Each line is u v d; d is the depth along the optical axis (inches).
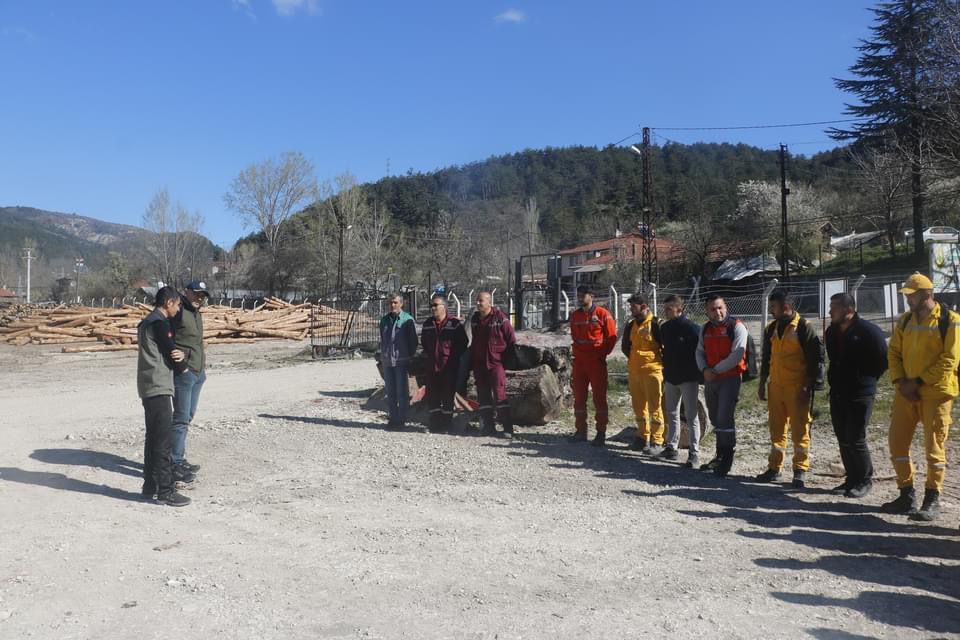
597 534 217.2
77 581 173.3
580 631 148.7
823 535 217.2
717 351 295.4
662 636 146.9
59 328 1214.3
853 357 260.7
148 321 252.8
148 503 251.6
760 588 174.1
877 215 1979.6
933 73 840.3
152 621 151.4
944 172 1107.3
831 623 154.6
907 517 237.0
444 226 2753.4
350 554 196.9
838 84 1796.3
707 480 289.6
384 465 313.3
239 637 144.4
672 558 195.9
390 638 144.8
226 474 298.5
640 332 338.6
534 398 402.9
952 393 231.3
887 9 1631.4
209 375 712.4
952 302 597.0
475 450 343.6
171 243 2815.0
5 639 141.6
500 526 225.3
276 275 2620.6
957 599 169.2
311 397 522.6
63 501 249.8
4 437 375.2
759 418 404.8
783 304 281.6
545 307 984.3
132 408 486.0
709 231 2085.4
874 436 344.5
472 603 163.0
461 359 392.5
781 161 1635.1
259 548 201.5
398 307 396.8
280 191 2603.3
